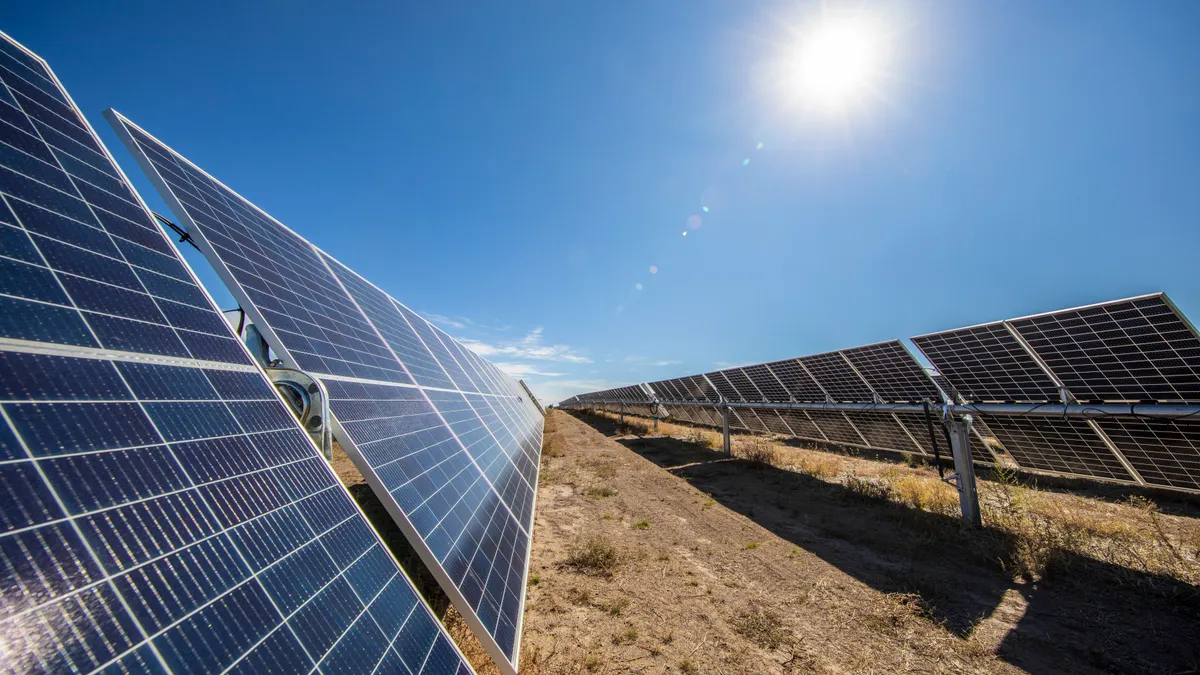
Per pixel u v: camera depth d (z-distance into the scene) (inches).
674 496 557.0
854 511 469.1
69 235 127.1
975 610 266.4
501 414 631.8
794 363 743.7
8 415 83.9
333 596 119.3
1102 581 289.9
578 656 229.5
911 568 326.3
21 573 71.7
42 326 101.6
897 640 240.7
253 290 215.9
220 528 104.7
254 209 322.0
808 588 302.7
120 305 127.0
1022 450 462.0
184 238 217.6
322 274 366.3
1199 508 426.6
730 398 983.0
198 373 135.4
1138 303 312.5
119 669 72.1
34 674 65.2
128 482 94.3
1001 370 423.2
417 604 146.6
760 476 652.7
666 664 223.5
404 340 442.6
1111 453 382.9
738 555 363.3
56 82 171.5
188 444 113.6
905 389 555.8
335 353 256.5
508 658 168.4
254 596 99.8
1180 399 316.5
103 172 163.5
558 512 495.5
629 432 1368.1
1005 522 394.9
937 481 551.5
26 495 78.8
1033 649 227.1
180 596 87.0
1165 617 246.7
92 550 81.1
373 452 189.5
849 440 768.9
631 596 295.7
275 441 143.7
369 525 155.6
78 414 95.1
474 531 225.6
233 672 84.7
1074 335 358.3
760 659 227.1
